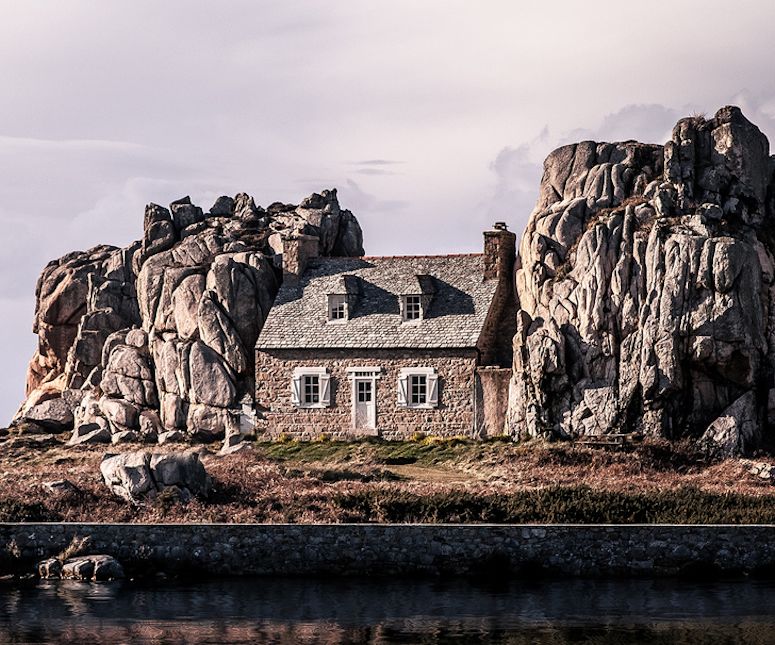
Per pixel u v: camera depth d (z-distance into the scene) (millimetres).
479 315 78438
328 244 88750
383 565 51750
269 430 79750
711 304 70438
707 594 48469
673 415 70750
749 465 67312
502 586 50125
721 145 75562
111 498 58281
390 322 79625
